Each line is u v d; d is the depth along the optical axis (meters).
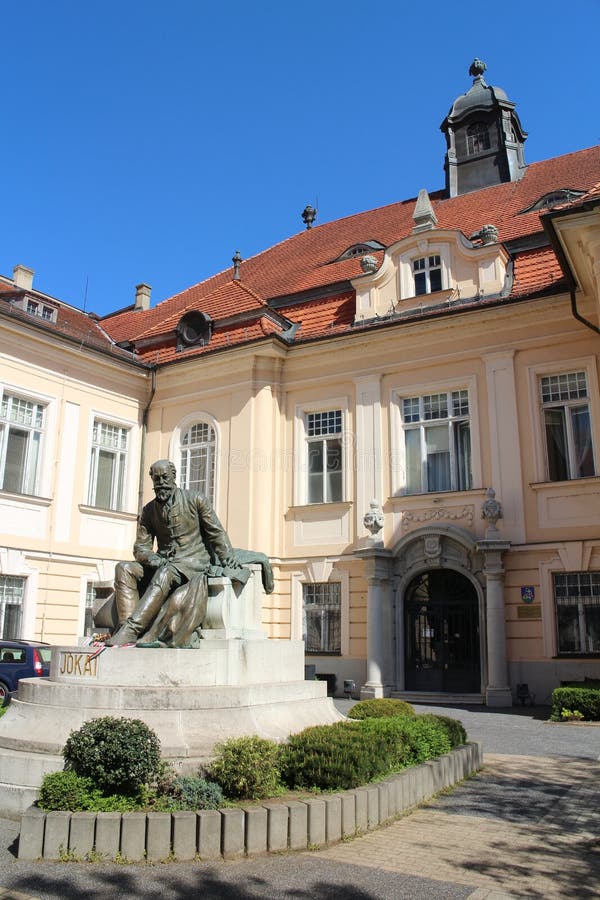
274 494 21.73
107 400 22.89
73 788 6.23
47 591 20.22
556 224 15.44
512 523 18.25
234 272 28.81
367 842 6.42
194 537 9.55
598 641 17.03
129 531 22.92
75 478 21.52
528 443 18.58
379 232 27.45
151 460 23.66
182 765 7.05
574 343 18.48
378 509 19.72
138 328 28.30
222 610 9.06
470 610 18.70
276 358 22.23
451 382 19.91
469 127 28.95
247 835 6.07
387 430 20.56
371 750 7.35
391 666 18.86
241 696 8.11
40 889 5.32
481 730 13.02
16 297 22.00
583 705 14.07
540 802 7.81
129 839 5.91
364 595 19.83
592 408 18.03
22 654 16.08
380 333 20.81
